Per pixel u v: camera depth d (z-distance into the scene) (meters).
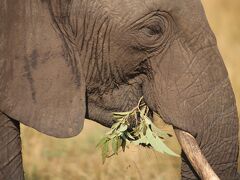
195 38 8.44
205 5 23.02
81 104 8.34
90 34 8.52
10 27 8.17
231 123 8.47
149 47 8.51
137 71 8.70
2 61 8.19
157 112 8.66
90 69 8.69
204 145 8.52
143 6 8.38
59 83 8.29
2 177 8.49
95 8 8.45
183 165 8.57
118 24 8.45
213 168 8.54
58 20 8.34
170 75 8.52
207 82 8.46
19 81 8.21
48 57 8.24
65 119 8.31
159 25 8.44
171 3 8.35
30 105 8.23
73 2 8.45
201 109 8.48
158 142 8.69
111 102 8.84
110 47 8.57
